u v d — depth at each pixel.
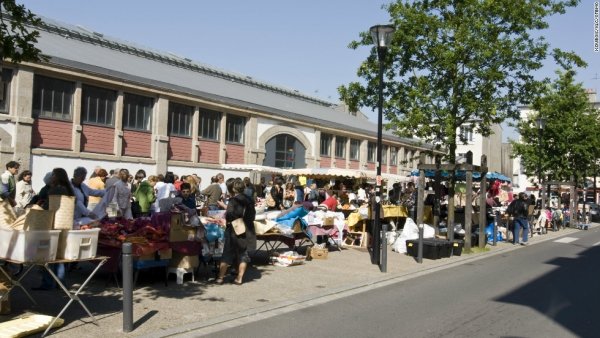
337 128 36.84
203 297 8.48
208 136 27.89
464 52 16.20
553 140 30.98
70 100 21.22
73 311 7.15
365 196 25.34
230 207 9.47
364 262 13.09
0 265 6.94
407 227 15.55
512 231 21.70
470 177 15.98
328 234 14.36
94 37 28.09
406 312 8.17
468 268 13.16
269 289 9.41
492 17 16.52
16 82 19.11
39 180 19.97
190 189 11.25
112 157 22.66
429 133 16.42
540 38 16.73
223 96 28.16
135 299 8.07
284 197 19.44
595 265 14.26
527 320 7.85
